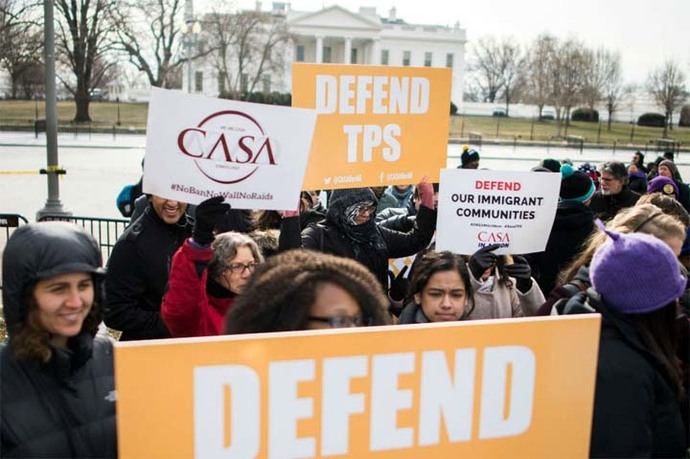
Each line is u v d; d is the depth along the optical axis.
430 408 1.60
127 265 3.64
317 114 3.90
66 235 2.01
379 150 4.05
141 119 58.38
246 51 64.38
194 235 3.01
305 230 4.40
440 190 3.74
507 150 44.19
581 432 1.71
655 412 2.07
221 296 3.15
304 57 84.94
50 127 12.73
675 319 2.20
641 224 3.29
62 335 1.99
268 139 3.25
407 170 4.14
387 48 89.94
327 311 1.61
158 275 3.66
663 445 2.10
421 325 1.57
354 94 3.94
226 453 1.50
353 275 1.66
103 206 17.11
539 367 1.66
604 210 7.12
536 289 3.70
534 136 57.03
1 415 1.91
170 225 3.74
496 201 3.74
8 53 44.62
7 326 2.02
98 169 25.00
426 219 4.48
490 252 3.57
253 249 3.16
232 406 1.49
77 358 2.03
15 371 1.97
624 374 2.01
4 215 8.06
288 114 3.25
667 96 70.25
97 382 2.08
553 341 1.66
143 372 1.44
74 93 53.00
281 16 74.06
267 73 74.06
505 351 1.63
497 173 3.70
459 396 1.62
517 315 3.68
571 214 5.06
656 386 2.08
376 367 1.55
